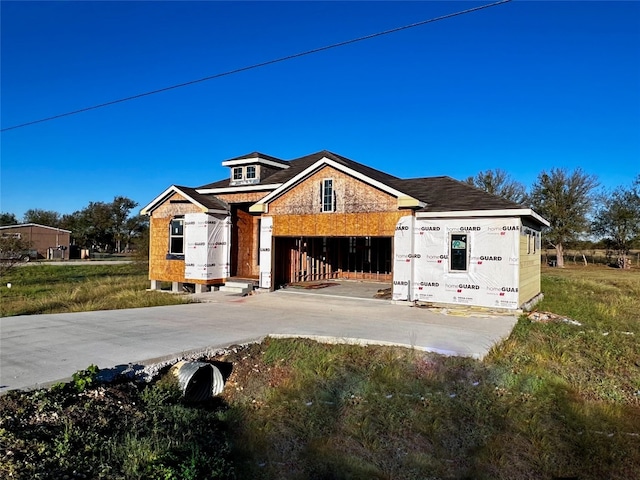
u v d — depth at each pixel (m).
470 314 12.22
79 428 4.97
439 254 13.66
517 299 12.62
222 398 6.93
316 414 6.17
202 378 7.51
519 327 10.54
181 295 16.02
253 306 13.51
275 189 16.56
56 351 7.62
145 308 12.95
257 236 19.38
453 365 7.64
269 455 5.22
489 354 8.23
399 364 7.77
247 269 19.00
